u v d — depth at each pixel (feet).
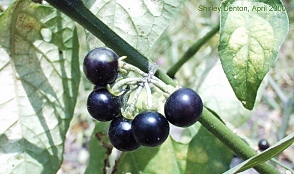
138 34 0.63
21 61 0.62
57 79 0.64
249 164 0.54
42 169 0.63
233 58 0.59
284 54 1.48
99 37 0.59
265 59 0.59
